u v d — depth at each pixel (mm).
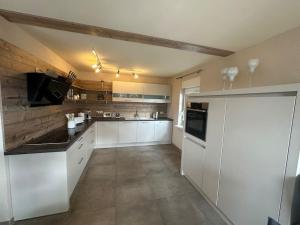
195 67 3607
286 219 1184
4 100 1559
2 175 1592
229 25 1657
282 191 1212
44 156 1731
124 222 1756
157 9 1422
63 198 1844
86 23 1710
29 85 1897
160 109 5359
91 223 1725
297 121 1119
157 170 3080
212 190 2021
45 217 1784
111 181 2619
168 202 2127
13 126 1696
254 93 1470
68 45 2422
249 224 1490
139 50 2605
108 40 2213
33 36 2078
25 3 1368
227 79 2520
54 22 1693
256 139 1430
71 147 2027
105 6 1401
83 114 4117
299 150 1109
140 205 2047
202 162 2246
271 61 1881
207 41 2074
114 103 4934
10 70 1635
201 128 2279
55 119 2834
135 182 2609
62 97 2617
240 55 2355
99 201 2096
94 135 4207
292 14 1401
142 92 4793
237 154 1641
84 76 4570
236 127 1655
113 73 4719
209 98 2105
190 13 1466
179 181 2674
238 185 1622
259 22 1567
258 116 1412
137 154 3963
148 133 4742
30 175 1712
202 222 1805
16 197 1698
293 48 1649
